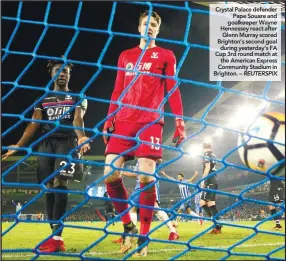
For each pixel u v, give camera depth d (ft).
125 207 11.32
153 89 11.34
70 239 17.31
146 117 10.96
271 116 8.61
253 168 8.65
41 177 11.94
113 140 11.27
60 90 12.40
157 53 11.68
